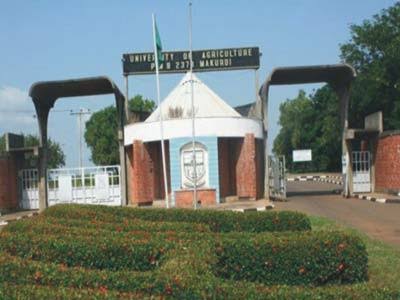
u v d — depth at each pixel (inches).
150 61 1098.7
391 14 1667.1
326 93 2496.3
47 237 381.1
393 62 1615.4
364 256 368.5
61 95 1090.7
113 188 1080.2
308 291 239.8
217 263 344.8
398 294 246.8
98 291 232.1
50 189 1094.4
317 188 1473.9
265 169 1059.9
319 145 2508.6
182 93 1090.7
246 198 1010.7
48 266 284.7
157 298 226.2
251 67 1109.7
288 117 3240.7
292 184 1833.2
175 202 970.1
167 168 1015.6
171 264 285.6
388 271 393.7
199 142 976.3
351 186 1072.2
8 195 1077.1
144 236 390.6
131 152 1065.5
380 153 1064.2
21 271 278.1
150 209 577.6
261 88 1081.4
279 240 367.2
